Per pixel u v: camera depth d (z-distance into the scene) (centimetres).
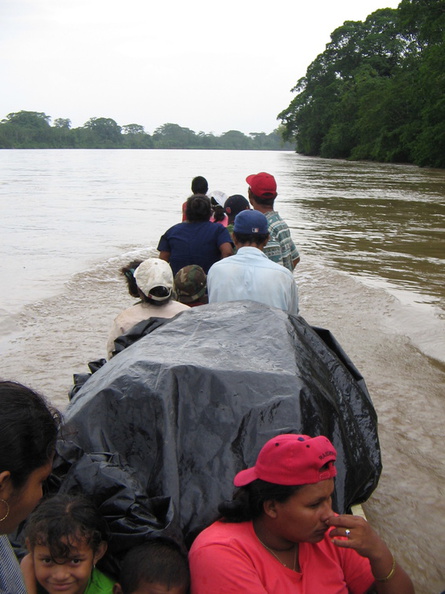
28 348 714
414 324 805
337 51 10156
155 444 286
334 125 8819
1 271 1103
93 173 4984
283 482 223
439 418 541
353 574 250
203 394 299
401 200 2581
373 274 1110
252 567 231
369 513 406
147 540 241
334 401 329
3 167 6094
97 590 239
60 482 273
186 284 530
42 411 161
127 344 400
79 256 1253
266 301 450
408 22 5475
